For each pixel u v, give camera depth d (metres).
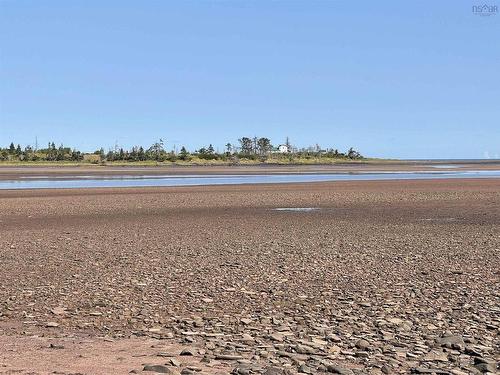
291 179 83.88
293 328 10.38
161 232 25.70
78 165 168.25
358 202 43.09
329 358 8.51
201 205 41.03
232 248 20.62
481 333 10.01
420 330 10.19
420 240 22.48
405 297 12.80
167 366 7.75
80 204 41.69
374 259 18.03
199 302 12.48
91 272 16.11
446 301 12.40
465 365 8.23
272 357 8.51
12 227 28.19
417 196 48.41
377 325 10.52
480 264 16.98
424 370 7.86
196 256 18.81
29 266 17.17
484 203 41.28
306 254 19.12
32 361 8.09
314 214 34.31
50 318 11.25
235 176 96.12
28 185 67.38
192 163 188.62
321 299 12.70
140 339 9.65
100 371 7.49
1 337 9.82
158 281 14.76
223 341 9.45
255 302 12.46
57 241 22.81
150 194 51.50
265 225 28.44
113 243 22.11
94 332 10.20
